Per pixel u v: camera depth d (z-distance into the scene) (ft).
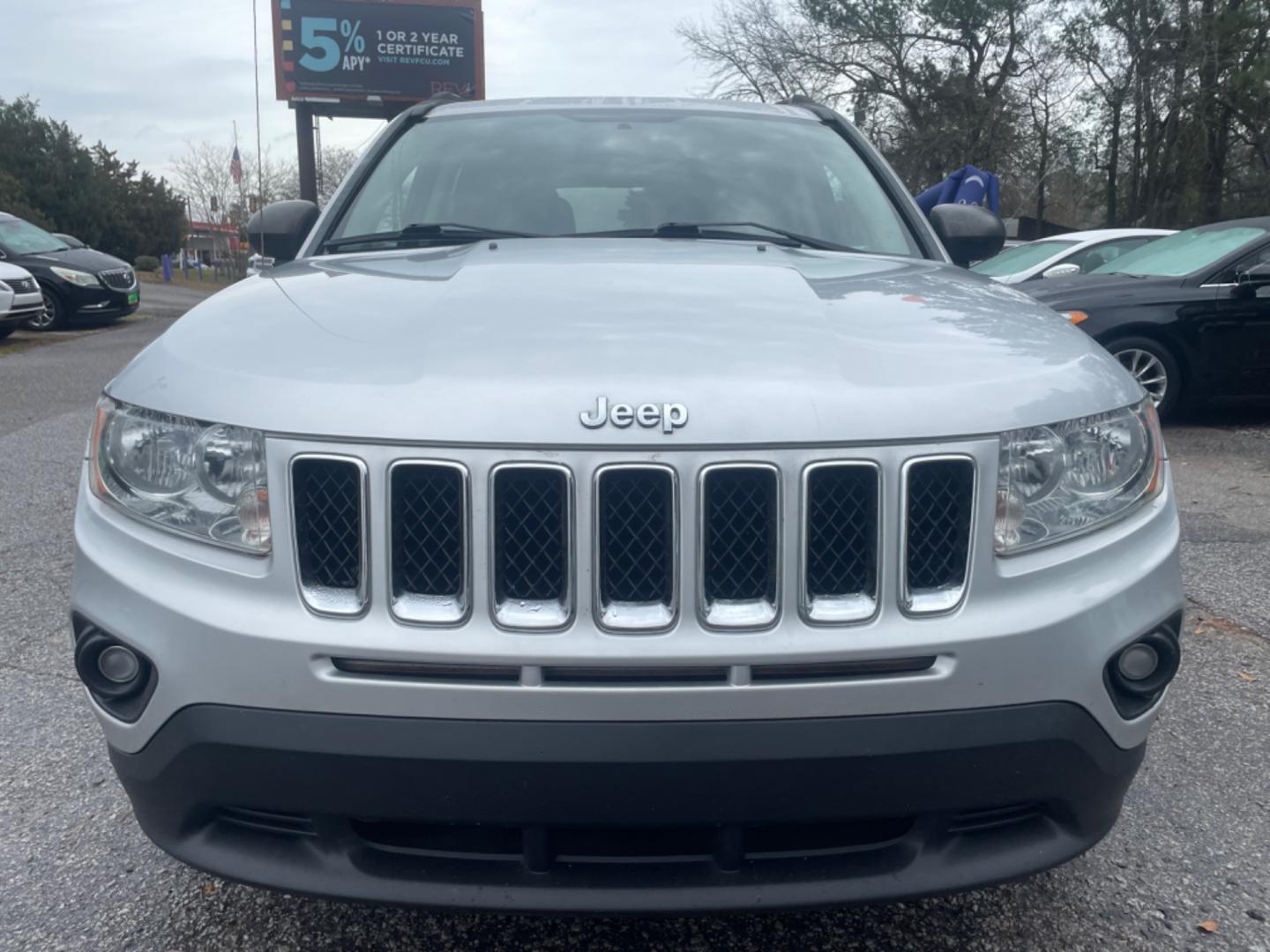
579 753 5.79
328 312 7.25
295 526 5.97
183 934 7.87
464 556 5.81
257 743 5.96
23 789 9.91
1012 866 6.35
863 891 6.18
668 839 6.15
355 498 5.90
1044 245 36.42
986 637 5.98
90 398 32.89
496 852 6.24
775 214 10.54
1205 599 15.01
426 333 6.66
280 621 5.94
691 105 12.48
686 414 5.82
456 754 5.82
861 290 7.95
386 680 5.84
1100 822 6.65
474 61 83.92
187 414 6.31
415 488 5.86
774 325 6.80
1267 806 9.70
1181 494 20.92
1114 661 6.37
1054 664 6.11
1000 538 6.17
